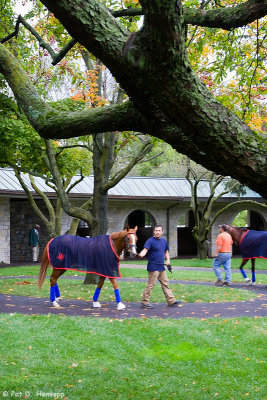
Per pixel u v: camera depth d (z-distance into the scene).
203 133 2.09
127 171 13.73
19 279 15.30
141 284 13.90
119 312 9.27
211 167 2.26
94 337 7.10
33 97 2.71
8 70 2.79
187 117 2.08
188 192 27.78
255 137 2.17
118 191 25.61
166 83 2.02
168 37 1.90
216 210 28.31
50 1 1.97
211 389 5.36
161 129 2.25
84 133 2.61
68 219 25.20
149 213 27.42
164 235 27.72
